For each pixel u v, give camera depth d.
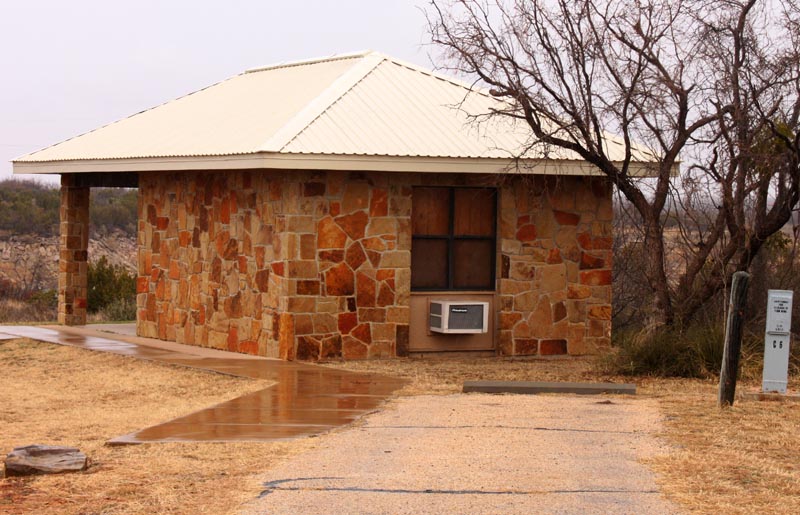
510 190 16.67
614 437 9.57
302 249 15.49
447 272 16.59
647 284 20.00
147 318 19.39
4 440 10.28
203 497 7.53
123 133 20.42
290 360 15.47
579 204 17.08
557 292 16.95
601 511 7.08
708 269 17.95
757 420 10.45
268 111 17.41
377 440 9.48
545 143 15.16
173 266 18.62
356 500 7.36
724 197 15.55
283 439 9.59
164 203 18.94
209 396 12.95
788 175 15.73
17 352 17.67
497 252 16.72
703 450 8.98
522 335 16.77
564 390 12.48
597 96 15.20
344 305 15.78
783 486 7.75
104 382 14.45
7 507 7.36
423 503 7.28
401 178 16.03
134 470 8.41
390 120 16.31
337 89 17.11
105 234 59.25
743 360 14.23
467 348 16.69
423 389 12.84
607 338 17.20
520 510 7.10
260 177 16.16
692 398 12.07
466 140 16.11
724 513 7.04
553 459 8.63
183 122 19.39
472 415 10.80
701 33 15.19
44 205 60.69
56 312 30.50
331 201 15.65
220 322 17.23
